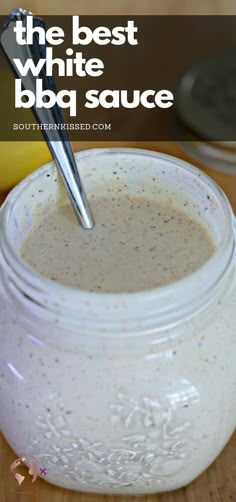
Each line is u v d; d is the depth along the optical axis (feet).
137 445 0.79
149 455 0.80
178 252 0.85
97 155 0.90
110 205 0.92
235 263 0.81
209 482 0.92
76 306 0.70
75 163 0.87
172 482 0.87
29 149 1.13
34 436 0.81
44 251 0.85
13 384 0.79
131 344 0.73
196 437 0.80
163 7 1.77
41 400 0.77
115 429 0.77
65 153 0.86
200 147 1.32
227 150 1.30
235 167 1.29
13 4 1.76
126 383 0.75
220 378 0.78
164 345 0.74
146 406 0.75
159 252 0.85
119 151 0.90
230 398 0.81
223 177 1.28
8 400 0.81
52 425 0.78
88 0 1.79
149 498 0.91
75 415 0.76
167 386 0.75
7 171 1.15
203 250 0.85
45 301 0.72
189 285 0.71
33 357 0.77
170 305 0.71
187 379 0.76
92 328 0.72
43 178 0.87
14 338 0.78
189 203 0.89
